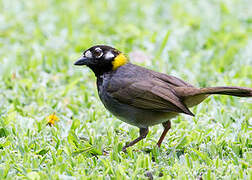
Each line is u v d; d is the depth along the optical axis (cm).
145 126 1047
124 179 870
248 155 945
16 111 1198
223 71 1501
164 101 996
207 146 1010
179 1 2098
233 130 1099
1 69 1467
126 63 1087
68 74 1461
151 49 1627
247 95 965
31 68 1489
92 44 1658
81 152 989
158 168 916
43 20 1892
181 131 1093
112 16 1953
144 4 2072
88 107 1267
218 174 893
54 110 1229
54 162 943
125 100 1030
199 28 1819
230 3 2050
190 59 1552
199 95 997
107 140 1063
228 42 1706
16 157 958
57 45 1653
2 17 1905
